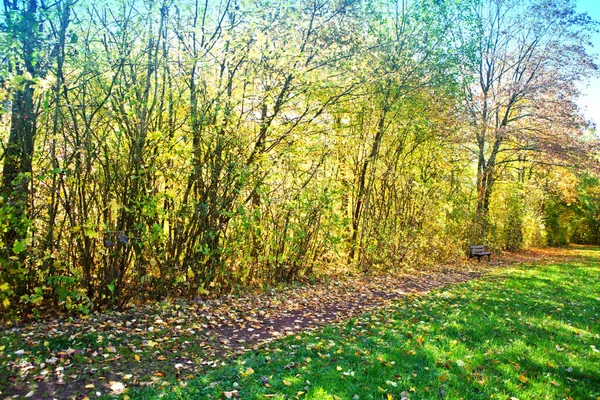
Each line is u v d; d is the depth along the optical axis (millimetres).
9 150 5766
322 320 6840
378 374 4387
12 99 5578
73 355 4656
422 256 13805
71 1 6203
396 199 12633
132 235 6414
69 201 6141
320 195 9602
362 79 9641
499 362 4793
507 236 22062
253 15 7652
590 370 4719
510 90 20000
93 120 6410
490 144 19906
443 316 6844
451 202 14898
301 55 7797
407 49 11422
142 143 6434
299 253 9453
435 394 3971
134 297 6805
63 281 5613
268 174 8406
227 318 6547
